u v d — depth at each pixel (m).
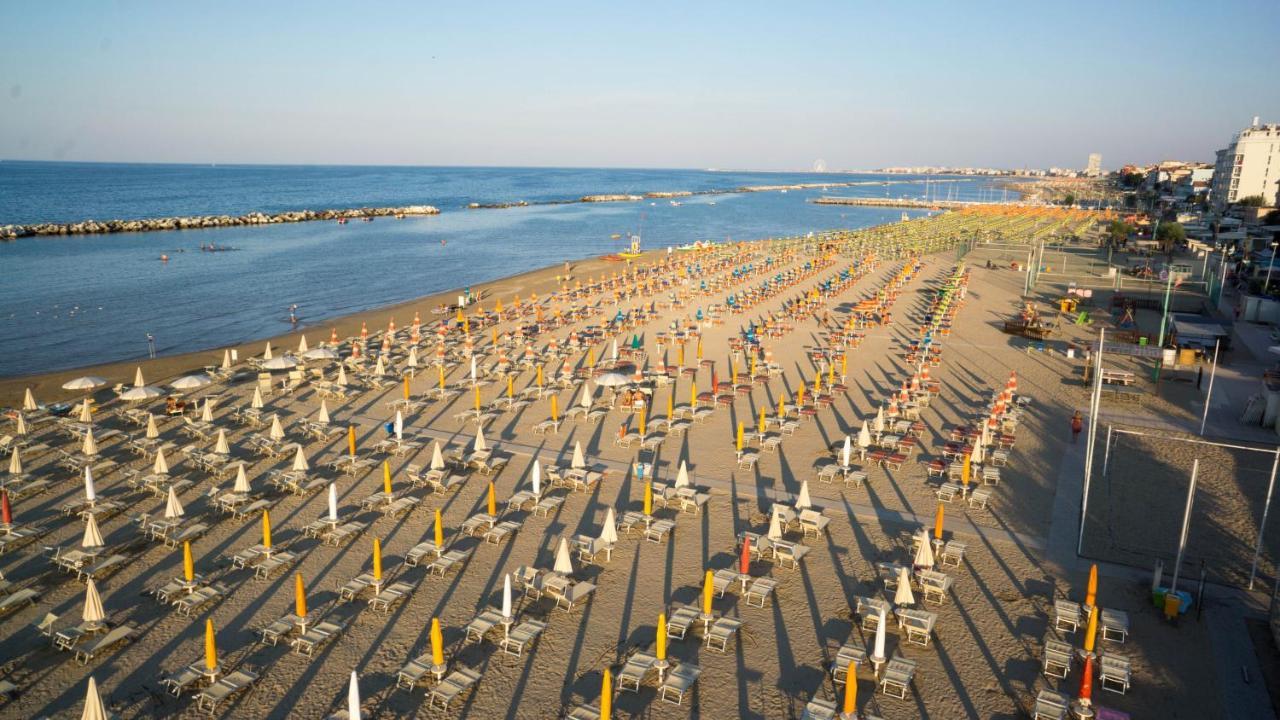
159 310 55.41
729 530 21.36
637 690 14.80
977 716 14.16
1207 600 17.95
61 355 42.81
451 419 30.61
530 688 14.87
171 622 16.92
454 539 20.69
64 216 135.88
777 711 14.30
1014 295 61.47
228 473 24.89
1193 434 29.12
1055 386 35.62
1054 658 15.23
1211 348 40.31
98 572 18.92
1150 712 14.24
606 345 43.84
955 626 16.97
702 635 16.62
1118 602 17.88
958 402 33.34
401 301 60.31
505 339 42.69
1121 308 54.25
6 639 16.27
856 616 17.34
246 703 14.40
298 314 54.47
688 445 27.86
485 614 16.67
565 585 17.73
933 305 55.03
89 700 12.57
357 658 15.75
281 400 33.00
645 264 79.38
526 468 25.69
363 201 191.12
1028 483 24.59
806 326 49.19
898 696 14.68
